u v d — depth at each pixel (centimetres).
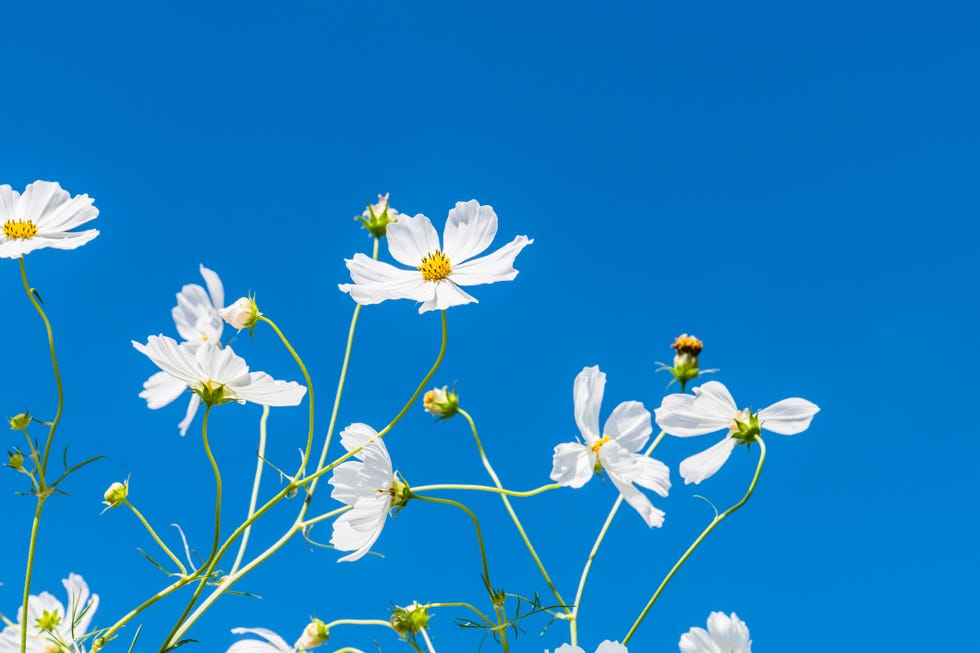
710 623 113
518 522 115
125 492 116
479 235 119
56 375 114
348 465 114
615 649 109
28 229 117
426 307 115
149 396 124
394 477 114
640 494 112
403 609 116
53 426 113
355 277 117
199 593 113
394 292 117
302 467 117
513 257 117
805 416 113
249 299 119
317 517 116
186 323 127
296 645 117
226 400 113
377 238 123
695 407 113
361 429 115
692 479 113
